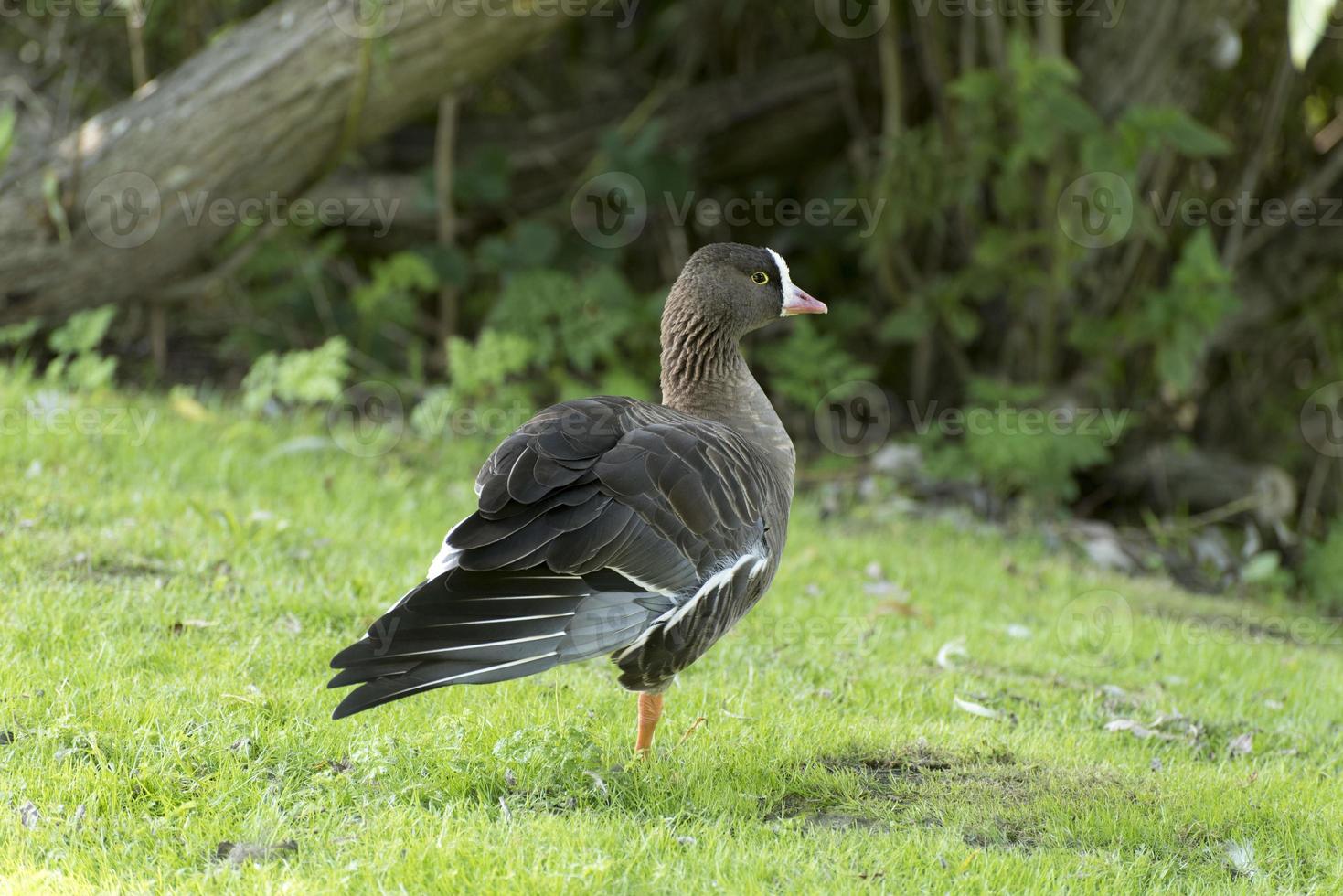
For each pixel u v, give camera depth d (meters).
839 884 5.75
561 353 16.34
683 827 6.30
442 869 5.58
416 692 5.48
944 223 17.30
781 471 7.76
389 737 6.87
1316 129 17.38
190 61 13.88
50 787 6.12
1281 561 16.38
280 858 5.71
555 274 15.92
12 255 13.40
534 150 17.97
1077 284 16.33
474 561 5.91
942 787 7.12
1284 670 10.60
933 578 12.22
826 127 18.53
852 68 18.11
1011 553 13.88
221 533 10.19
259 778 6.42
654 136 16.81
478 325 18.14
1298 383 18.20
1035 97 14.42
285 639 8.30
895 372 18.36
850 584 11.57
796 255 19.12
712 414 8.02
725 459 6.78
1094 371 16.20
